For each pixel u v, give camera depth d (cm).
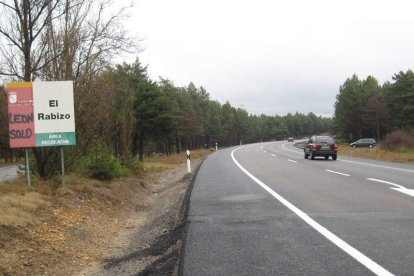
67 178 1308
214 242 700
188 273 548
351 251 629
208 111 9888
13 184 1213
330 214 914
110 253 820
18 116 1137
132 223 1120
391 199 1109
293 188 1370
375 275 525
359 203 1050
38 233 788
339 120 10012
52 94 1146
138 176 2052
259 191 1316
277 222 844
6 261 651
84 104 1368
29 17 1243
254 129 15838
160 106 4147
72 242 818
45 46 1295
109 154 1612
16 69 1297
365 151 4191
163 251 738
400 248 642
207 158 3572
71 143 1154
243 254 627
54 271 677
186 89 9225
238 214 941
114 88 1686
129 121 2039
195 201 1148
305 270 548
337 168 2205
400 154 3509
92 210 1083
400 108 7762
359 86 9719
